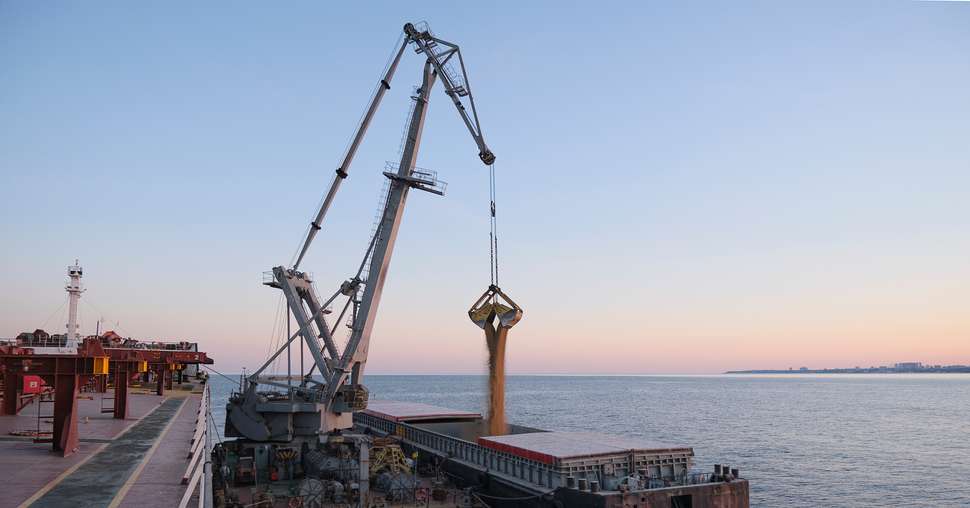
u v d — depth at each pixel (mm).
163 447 36250
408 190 58750
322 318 61188
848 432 134125
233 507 42500
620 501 38094
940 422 157625
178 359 78688
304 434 56594
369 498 45281
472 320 61031
